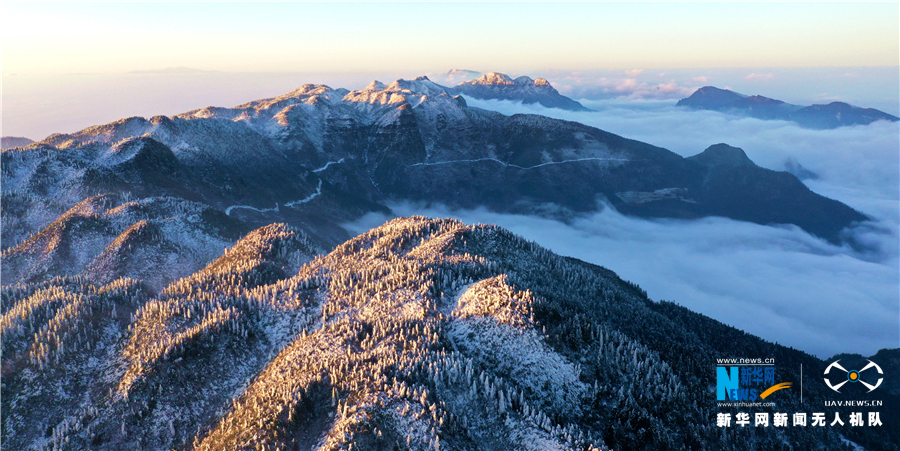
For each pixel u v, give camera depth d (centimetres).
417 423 7125
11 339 8938
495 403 7875
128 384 8162
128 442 7656
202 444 7506
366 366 8106
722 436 8681
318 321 10300
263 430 7212
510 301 9581
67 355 8881
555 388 8250
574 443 7306
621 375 8656
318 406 7662
